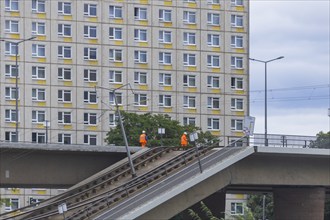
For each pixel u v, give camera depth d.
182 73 173.38
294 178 86.12
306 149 83.69
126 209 71.88
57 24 166.12
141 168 85.38
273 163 85.06
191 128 139.88
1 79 163.12
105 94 168.25
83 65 167.25
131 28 170.25
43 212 77.50
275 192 90.62
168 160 83.31
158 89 171.75
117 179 83.31
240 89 177.75
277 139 83.62
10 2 164.12
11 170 85.25
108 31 168.88
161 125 136.62
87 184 82.50
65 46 166.62
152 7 171.75
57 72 165.88
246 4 178.50
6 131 163.38
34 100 164.62
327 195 110.38
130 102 169.62
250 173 83.69
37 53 165.00
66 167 87.81
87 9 167.88
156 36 171.88
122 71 169.38
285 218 89.44
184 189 75.25
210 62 175.62
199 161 77.50
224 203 91.38
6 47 163.75
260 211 142.38
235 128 177.12
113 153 89.19
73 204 75.62
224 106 176.25
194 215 49.25
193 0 174.62
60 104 165.88
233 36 177.50
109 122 168.12
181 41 173.38
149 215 74.50
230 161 79.69
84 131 166.88
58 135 165.75
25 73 164.38
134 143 133.62
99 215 71.50
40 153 86.44
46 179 86.75
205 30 175.38
